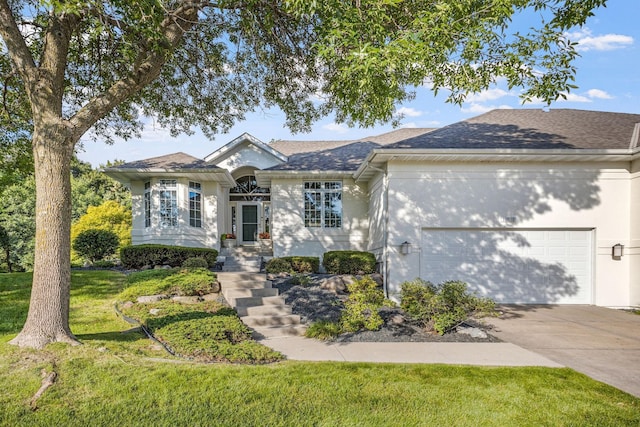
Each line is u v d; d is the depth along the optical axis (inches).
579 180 442.6
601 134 473.1
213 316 293.3
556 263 443.2
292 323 328.5
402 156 426.0
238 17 320.8
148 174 567.5
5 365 181.6
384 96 276.7
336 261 520.1
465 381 195.9
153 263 530.0
